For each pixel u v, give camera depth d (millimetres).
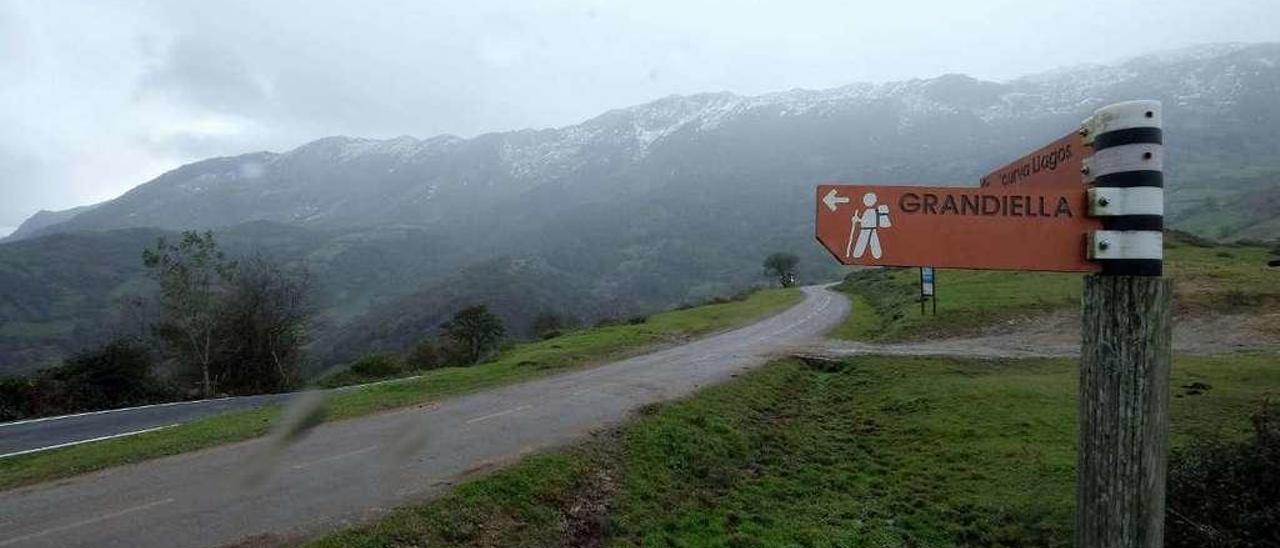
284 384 36656
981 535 10742
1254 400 16547
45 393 24594
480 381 21656
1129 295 3543
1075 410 17062
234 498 9852
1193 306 35312
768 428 16938
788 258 95250
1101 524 3621
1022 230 3693
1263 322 31953
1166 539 8312
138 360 28844
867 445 16062
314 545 8117
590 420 15109
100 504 9703
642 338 34875
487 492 10195
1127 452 3539
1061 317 35812
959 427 16203
